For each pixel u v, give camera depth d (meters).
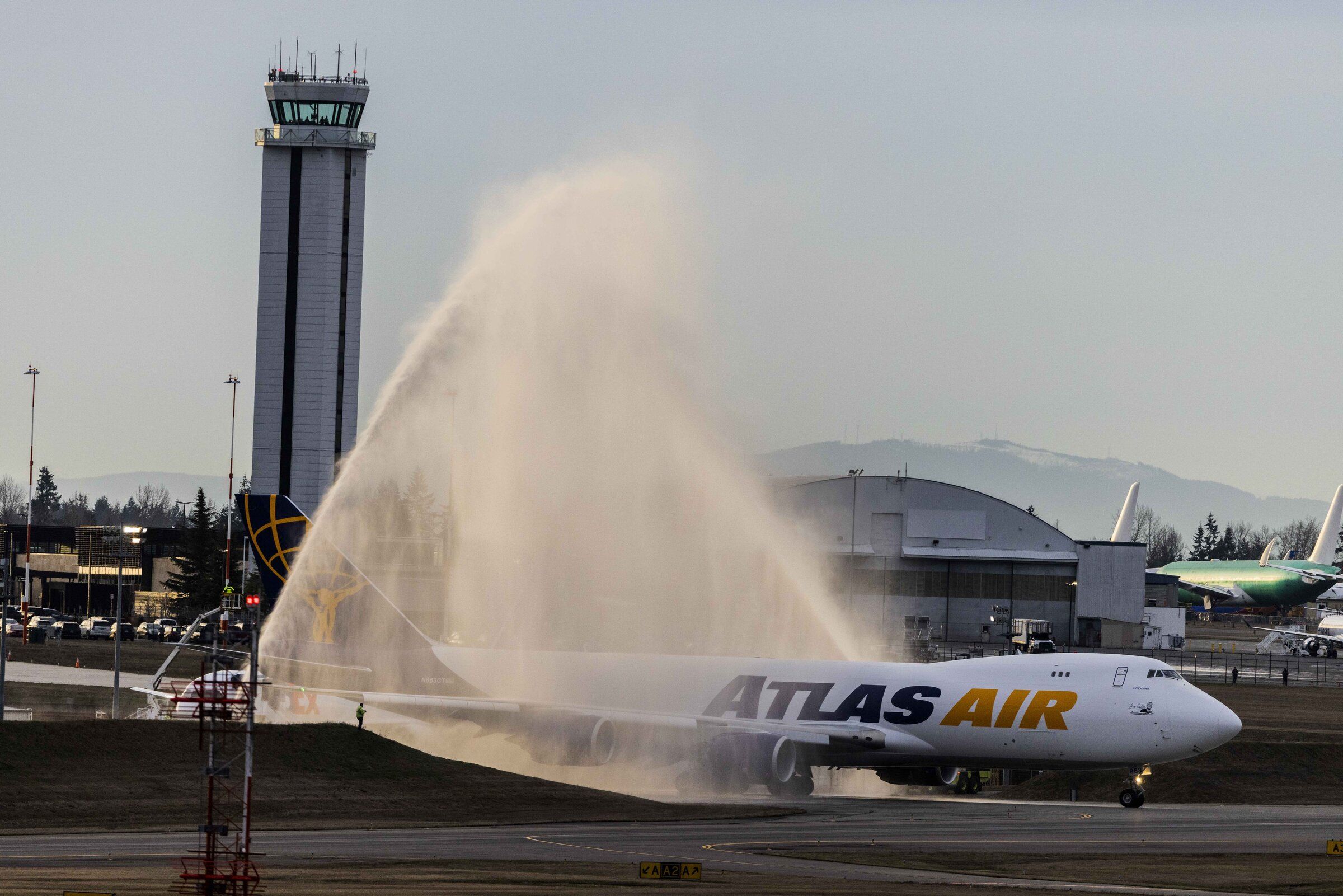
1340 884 148.62
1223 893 140.88
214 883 108.94
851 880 145.50
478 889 121.19
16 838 163.38
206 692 114.00
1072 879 151.12
